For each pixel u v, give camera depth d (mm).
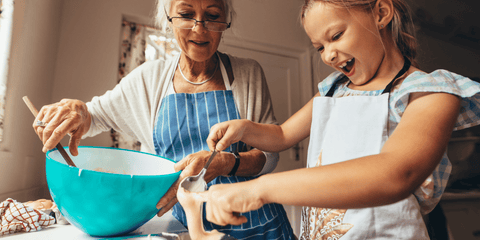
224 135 631
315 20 549
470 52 1883
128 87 911
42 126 607
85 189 484
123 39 2531
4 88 1101
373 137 567
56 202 516
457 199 1685
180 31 752
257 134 708
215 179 759
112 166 707
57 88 2123
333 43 552
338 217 576
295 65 3076
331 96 738
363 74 595
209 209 365
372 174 330
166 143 832
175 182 569
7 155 1111
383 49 575
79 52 2244
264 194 347
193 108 838
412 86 488
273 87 2922
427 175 354
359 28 530
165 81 902
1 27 1131
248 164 754
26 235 560
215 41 784
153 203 544
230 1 866
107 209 504
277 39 2934
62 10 2188
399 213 531
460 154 1724
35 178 1512
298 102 3031
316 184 333
